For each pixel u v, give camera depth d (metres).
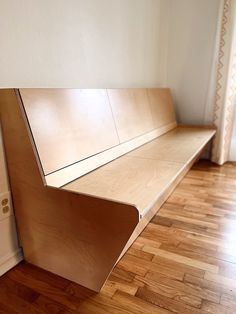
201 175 2.78
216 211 2.02
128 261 1.46
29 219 1.33
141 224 1.71
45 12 1.42
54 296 1.24
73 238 1.21
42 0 1.39
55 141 1.22
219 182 2.59
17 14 1.27
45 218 1.26
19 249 1.47
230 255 1.51
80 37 1.71
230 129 3.04
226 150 3.10
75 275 1.30
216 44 2.78
